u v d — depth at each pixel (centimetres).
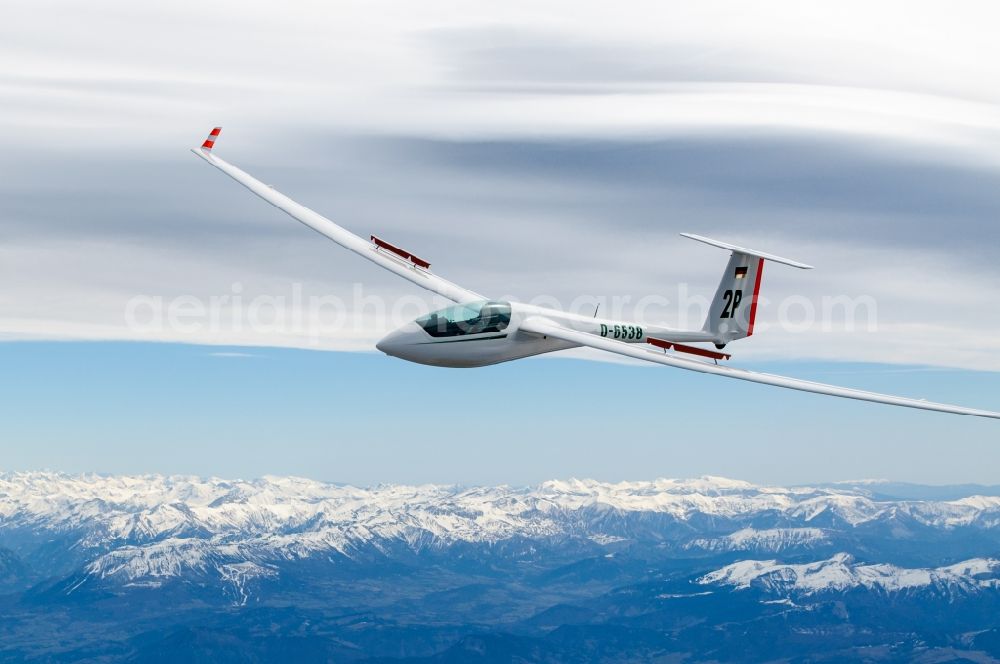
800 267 4569
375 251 4778
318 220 4972
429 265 4725
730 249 4688
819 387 3841
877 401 3772
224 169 5272
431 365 3959
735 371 3872
